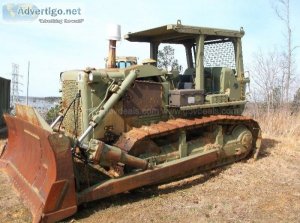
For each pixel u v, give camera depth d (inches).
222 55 290.8
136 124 231.0
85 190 187.9
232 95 279.3
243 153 287.4
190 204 205.6
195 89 253.1
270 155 319.9
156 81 243.9
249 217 188.9
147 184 215.2
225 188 233.3
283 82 544.1
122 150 206.8
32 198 188.7
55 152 171.6
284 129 436.1
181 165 229.5
